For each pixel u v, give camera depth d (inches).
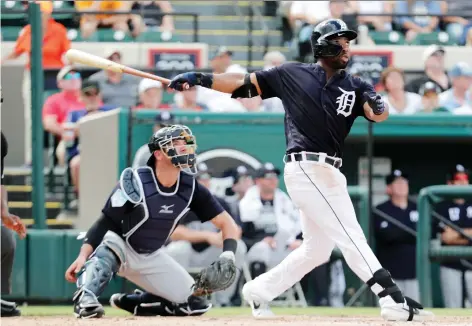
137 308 1135.6
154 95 1793.8
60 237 1544.0
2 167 1085.1
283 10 2260.1
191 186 1055.0
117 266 1077.8
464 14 1964.8
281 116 1624.0
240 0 2310.5
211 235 1550.2
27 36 1968.5
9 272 1132.5
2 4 2018.9
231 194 1589.6
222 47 2065.7
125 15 2084.2
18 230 1098.7
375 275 943.7
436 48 1895.9
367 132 1643.7
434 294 1615.4
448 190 1560.0
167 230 1074.1
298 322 904.3
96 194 1647.4
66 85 1909.4
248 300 1043.3
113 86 1908.2
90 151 1663.4
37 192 1625.2
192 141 1026.7
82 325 866.1
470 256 1566.2
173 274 1111.0
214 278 1031.0
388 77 1813.5
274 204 1584.6
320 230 996.6
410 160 1808.6
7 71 2064.5
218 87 970.1
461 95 1868.8
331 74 951.6
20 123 2078.0
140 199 1038.4
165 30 2148.1
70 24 2085.4
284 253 1572.3
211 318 1011.9
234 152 1612.9
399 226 1647.4
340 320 958.4
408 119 1658.5
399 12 2176.4
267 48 2236.7
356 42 2089.1
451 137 1680.6
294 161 953.5
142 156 1603.1
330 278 1585.9
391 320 948.6
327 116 944.3
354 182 1736.0
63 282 1540.4
